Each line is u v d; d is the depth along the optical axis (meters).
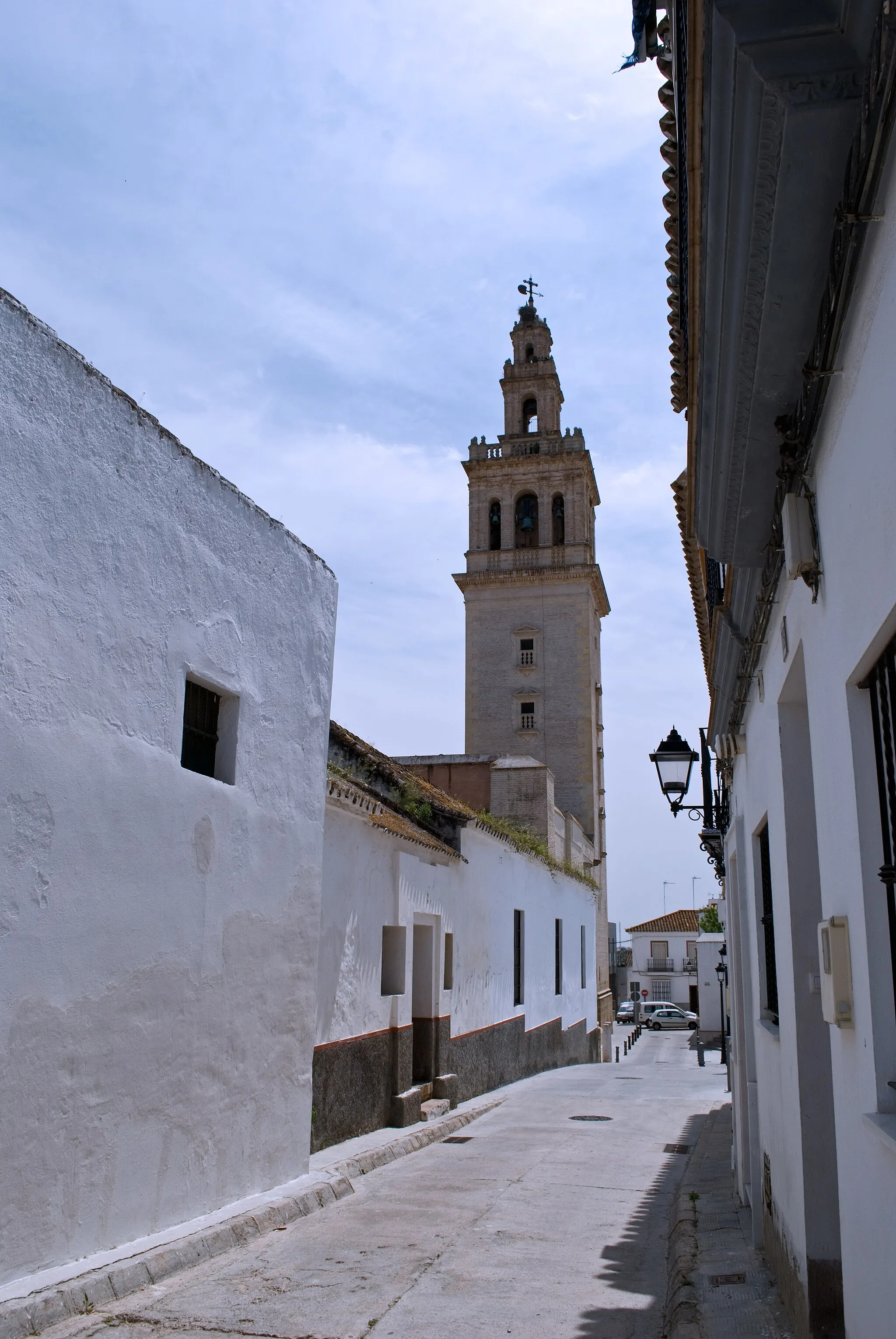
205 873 7.07
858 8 2.74
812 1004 5.07
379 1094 11.84
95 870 5.86
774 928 6.04
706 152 3.28
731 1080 15.39
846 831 3.60
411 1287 5.96
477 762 30.06
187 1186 6.70
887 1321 3.09
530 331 50.91
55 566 5.65
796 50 2.86
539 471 47.59
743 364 3.89
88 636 5.91
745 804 7.88
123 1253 5.84
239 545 7.83
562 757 44.44
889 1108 3.19
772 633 5.54
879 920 3.31
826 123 2.95
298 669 8.78
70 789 5.68
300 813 8.69
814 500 3.95
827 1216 4.78
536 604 46.22
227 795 7.43
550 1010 24.05
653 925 75.06
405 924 12.91
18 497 5.38
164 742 6.64
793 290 3.49
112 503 6.20
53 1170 5.40
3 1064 5.07
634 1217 8.23
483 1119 14.43
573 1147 11.93
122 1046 6.05
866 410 3.03
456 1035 15.50
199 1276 5.99
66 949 5.58
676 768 11.75
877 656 3.20
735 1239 7.02
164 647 6.70
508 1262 6.65
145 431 6.60
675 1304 5.53
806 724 5.44
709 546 5.39
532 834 28.89
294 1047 8.39
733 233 3.41
